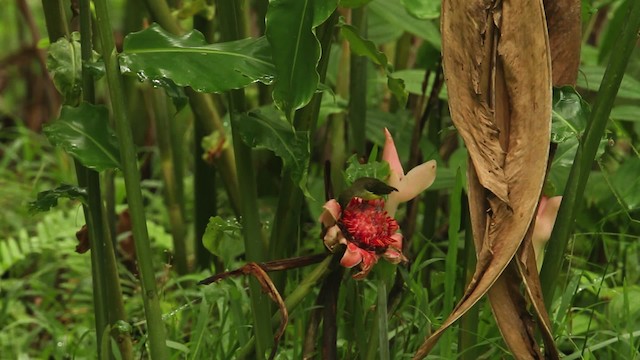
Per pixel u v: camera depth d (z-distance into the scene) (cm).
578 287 214
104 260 193
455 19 171
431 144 248
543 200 188
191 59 175
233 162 241
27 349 246
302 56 170
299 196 196
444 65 172
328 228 181
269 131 184
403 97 200
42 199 189
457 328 207
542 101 170
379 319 184
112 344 202
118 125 176
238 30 185
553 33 177
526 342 173
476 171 170
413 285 207
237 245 218
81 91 191
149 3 210
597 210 254
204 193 258
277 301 177
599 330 217
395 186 184
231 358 209
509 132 172
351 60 238
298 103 171
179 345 211
